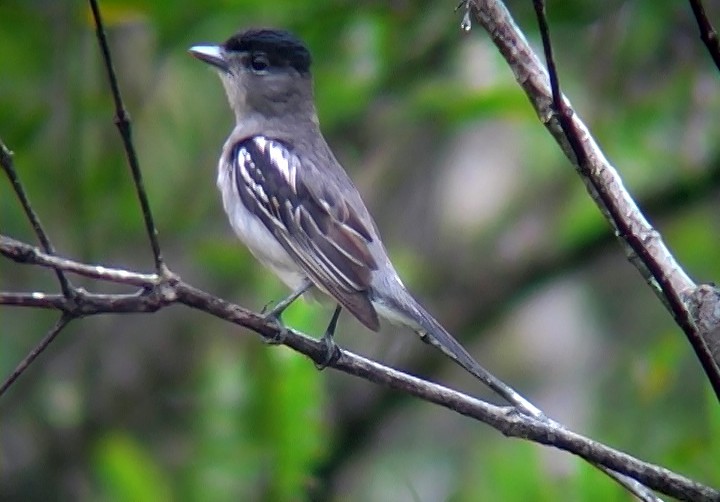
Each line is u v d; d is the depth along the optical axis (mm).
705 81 13422
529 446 9266
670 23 13227
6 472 14180
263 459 11023
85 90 13141
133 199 13508
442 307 14805
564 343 15133
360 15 12773
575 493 8977
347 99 13062
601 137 13273
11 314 14047
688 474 9727
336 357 7648
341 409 14133
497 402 15016
